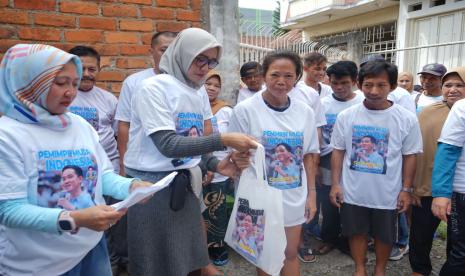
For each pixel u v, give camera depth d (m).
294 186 2.16
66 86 1.29
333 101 3.29
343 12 12.34
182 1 3.16
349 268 2.97
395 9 11.20
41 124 1.28
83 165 1.38
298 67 2.11
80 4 2.82
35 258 1.28
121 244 2.47
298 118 2.19
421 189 2.61
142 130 1.79
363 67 2.51
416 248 2.71
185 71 1.76
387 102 2.56
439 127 2.58
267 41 6.14
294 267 2.29
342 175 2.70
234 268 2.92
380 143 2.53
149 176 1.79
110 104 2.78
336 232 3.26
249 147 1.71
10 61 1.24
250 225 1.85
